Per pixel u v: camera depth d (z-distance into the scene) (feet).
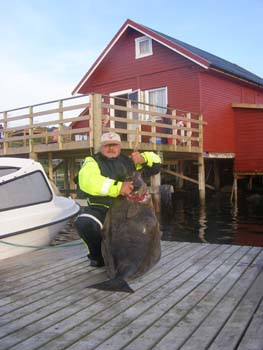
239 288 11.60
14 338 8.75
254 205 49.32
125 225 12.04
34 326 9.37
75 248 17.87
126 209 12.25
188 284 12.09
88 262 15.17
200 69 52.11
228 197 57.72
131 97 56.75
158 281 12.44
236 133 56.49
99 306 10.52
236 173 56.08
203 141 52.95
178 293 11.32
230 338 8.45
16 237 17.34
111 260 11.87
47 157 50.47
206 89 53.36
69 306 10.59
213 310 9.99
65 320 9.68
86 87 63.00
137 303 10.64
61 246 17.54
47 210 19.25
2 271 14.21
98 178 12.51
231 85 58.65
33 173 19.45
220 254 15.80
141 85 57.36
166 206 49.60
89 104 37.24
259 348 7.99
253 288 11.57
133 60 57.98
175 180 69.26
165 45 52.70
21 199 18.33
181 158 55.77
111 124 55.06
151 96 56.65
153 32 53.47
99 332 8.95
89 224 13.52
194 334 8.68
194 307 10.23
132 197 12.36
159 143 47.26
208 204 51.16
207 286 11.85
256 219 39.04
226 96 57.21
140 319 9.58
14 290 12.07
